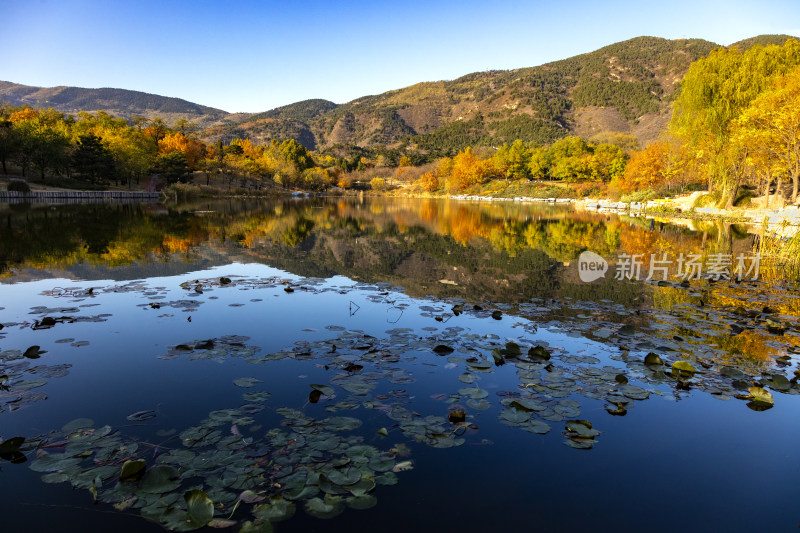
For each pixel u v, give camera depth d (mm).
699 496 2646
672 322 6227
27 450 2928
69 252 11219
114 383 3982
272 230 17984
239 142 95188
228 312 6309
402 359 4613
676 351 5043
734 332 5812
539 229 20562
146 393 3797
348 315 6242
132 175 53875
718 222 24969
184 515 2336
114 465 2762
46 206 28672
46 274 8711
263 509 2387
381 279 8914
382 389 3920
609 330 5738
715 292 8219
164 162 54688
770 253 12617
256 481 2619
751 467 2953
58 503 2449
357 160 121375
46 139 42281
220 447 2951
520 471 2828
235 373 4223
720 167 30047
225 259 10891
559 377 4219
